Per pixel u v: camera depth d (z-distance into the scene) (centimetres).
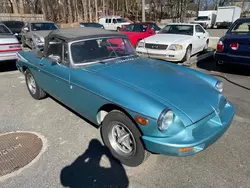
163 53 708
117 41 359
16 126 349
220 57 595
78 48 317
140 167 255
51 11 3094
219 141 301
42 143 302
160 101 225
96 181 235
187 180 235
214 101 254
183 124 217
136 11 4172
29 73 448
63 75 318
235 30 591
